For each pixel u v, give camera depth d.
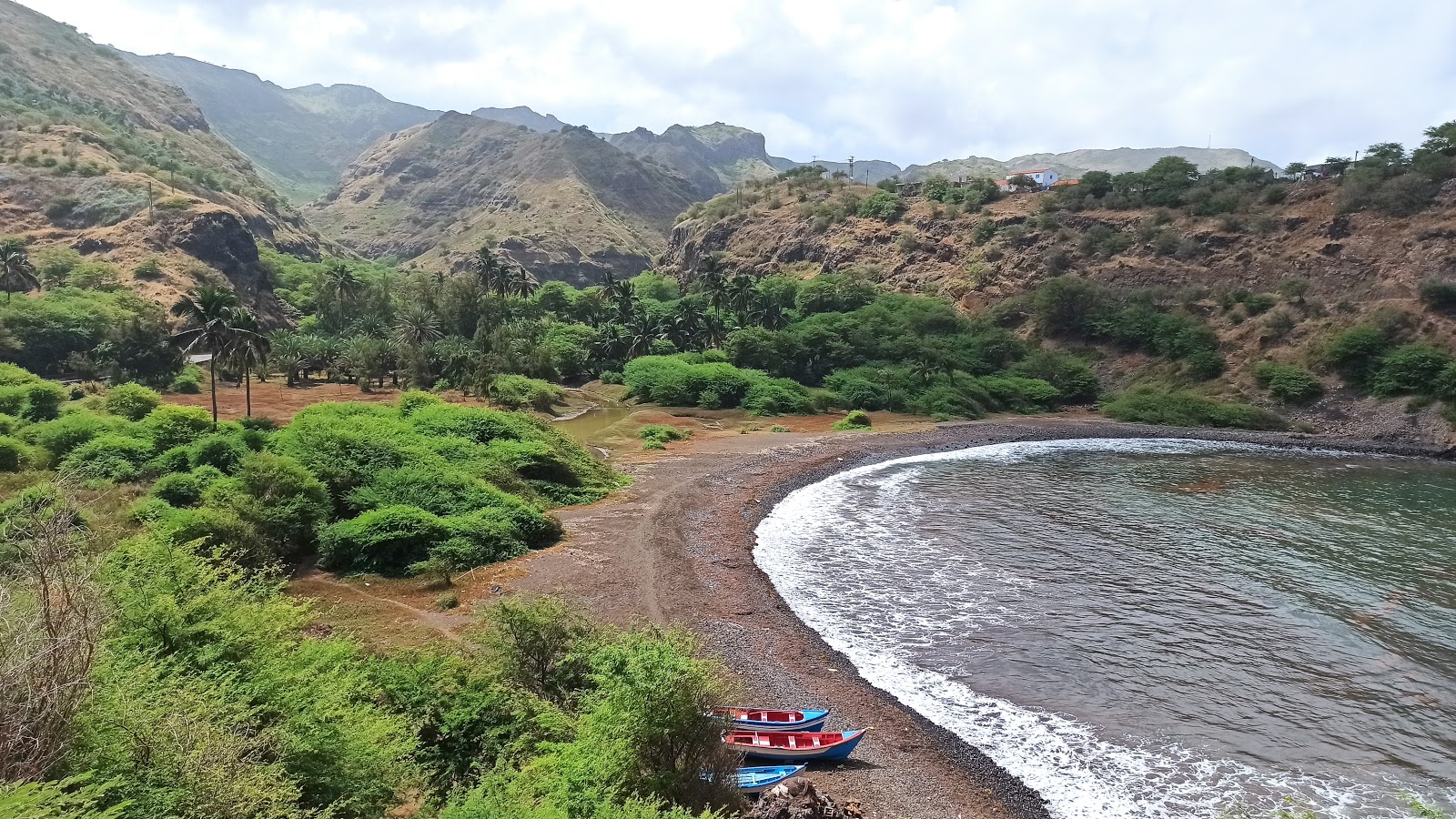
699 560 44.25
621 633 24.14
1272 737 27.31
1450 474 77.56
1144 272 134.50
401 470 48.62
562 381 124.56
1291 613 38.62
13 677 12.36
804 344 123.25
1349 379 103.56
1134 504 61.69
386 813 17.44
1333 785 24.58
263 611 22.50
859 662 32.59
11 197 145.12
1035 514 57.81
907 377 113.56
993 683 30.86
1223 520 57.31
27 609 13.37
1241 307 119.38
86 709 13.58
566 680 23.25
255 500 40.94
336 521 43.81
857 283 150.62
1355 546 50.94
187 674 18.88
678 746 17.42
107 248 133.12
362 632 31.95
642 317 136.25
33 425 60.34
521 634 23.98
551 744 18.16
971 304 143.50
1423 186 120.69
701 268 188.88
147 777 13.64
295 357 112.25
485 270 150.25
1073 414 111.25
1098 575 43.97
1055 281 132.12
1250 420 102.19
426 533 41.16
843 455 77.56
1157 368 118.94
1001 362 124.44
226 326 66.25
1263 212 135.88
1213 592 41.59
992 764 25.38
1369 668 32.69
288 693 18.33
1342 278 118.19
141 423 60.16
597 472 61.69
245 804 13.88
